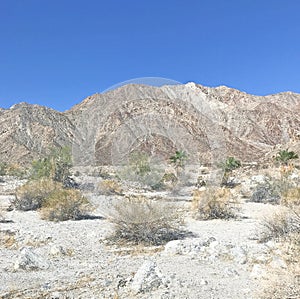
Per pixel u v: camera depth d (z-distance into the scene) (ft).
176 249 32.04
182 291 21.06
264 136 539.29
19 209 58.23
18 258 27.86
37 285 23.31
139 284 21.54
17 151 285.64
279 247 28.53
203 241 34.76
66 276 25.30
